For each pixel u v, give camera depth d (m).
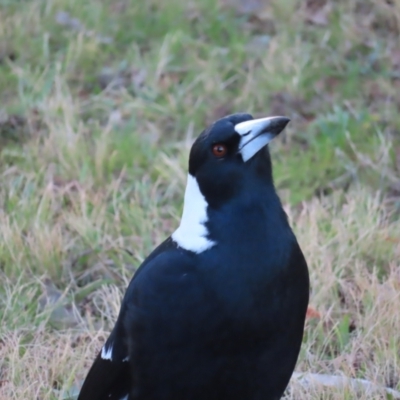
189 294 6.89
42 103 13.90
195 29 16.16
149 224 11.44
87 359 9.34
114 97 14.53
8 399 8.73
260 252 6.90
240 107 14.14
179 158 12.77
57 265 10.82
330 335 9.55
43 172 12.57
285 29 15.85
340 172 12.80
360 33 15.58
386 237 10.88
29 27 15.87
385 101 14.25
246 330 6.89
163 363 7.09
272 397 7.30
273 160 13.10
